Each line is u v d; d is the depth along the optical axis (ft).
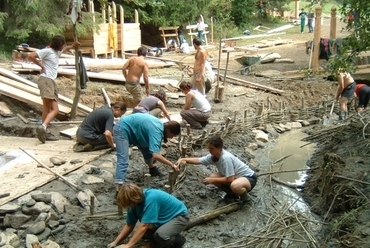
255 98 44.91
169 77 50.06
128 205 17.57
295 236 22.56
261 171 31.07
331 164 27.27
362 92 39.65
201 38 79.05
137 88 35.35
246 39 84.69
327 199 25.71
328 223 23.91
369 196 23.88
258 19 108.27
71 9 32.40
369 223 21.77
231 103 42.93
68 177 24.81
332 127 37.50
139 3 76.02
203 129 35.01
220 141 24.14
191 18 85.76
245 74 54.60
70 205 22.63
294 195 27.84
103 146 28.60
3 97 36.29
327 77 51.67
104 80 44.68
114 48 63.46
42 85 29.76
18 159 26.61
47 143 30.17
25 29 58.34
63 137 31.50
